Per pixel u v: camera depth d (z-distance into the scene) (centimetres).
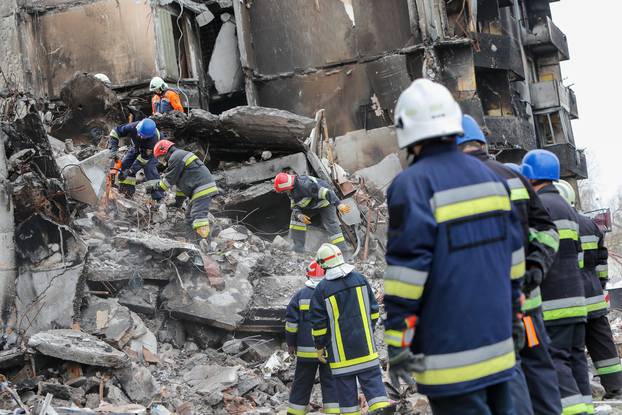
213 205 1570
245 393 986
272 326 1109
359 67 2273
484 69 2914
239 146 1702
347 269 873
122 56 2195
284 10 2327
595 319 858
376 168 2162
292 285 1203
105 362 918
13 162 1021
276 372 1052
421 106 419
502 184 432
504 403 432
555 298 688
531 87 3597
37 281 1003
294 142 1648
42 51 2231
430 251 404
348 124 2273
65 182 1150
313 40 2311
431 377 411
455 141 429
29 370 931
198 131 1627
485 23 3084
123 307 1032
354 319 864
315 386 1055
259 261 1198
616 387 860
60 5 2220
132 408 873
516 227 449
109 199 1322
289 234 1523
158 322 1095
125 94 2192
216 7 2475
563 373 679
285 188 1414
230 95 2498
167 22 2225
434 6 2302
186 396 960
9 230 1001
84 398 902
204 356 1072
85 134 1839
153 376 991
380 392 861
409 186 410
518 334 461
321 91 2302
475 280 408
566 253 695
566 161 3572
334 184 1627
